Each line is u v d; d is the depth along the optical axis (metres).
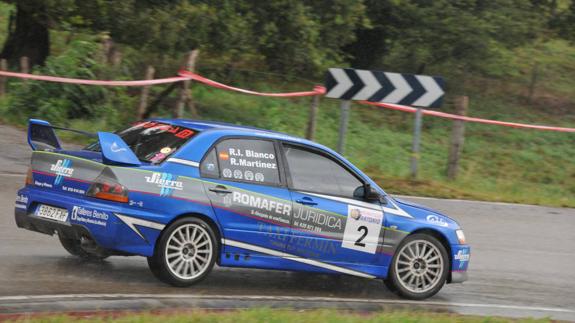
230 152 14.98
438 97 29.92
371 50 62.41
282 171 15.46
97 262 16.23
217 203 14.55
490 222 26.34
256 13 47.28
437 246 16.61
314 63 49.66
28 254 16.34
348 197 16.05
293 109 52.84
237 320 11.48
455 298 16.84
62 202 14.02
